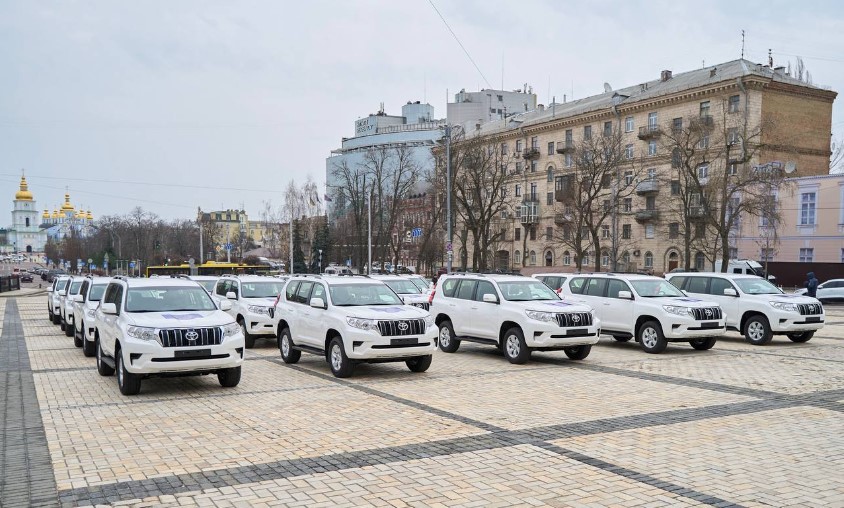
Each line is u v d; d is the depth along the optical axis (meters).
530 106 104.31
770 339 17.16
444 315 16.09
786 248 48.81
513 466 6.49
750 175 40.25
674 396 10.07
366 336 11.62
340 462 6.64
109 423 8.35
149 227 100.56
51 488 5.86
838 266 44.47
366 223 67.06
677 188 52.81
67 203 182.12
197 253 101.69
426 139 112.38
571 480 6.07
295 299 14.00
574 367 13.27
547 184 66.00
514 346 13.91
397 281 20.92
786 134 50.09
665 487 5.87
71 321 19.70
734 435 7.70
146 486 5.91
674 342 17.23
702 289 18.78
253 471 6.35
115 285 12.05
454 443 7.35
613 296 16.91
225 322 10.52
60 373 12.65
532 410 9.07
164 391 10.61
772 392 10.38
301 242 77.69
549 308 13.71
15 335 20.67
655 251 55.88
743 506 5.42
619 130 51.44
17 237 170.25
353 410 9.09
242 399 9.91
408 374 12.39
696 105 51.44
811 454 6.92
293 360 13.83
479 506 5.42
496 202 58.66
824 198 46.69
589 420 8.47
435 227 59.38
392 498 5.60
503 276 15.45
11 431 7.93
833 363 13.64
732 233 50.47
